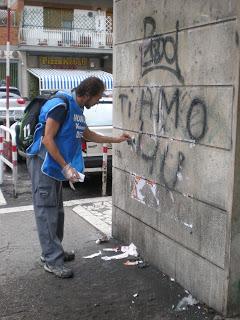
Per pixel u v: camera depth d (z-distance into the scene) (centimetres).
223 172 337
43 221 425
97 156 747
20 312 364
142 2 432
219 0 327
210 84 344
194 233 379
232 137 323
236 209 333
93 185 825
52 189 417
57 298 386
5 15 2859
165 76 405
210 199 354
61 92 418
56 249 430
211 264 360
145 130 445
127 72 471
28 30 2858
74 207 665
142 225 465
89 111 807
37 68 2955
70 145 411
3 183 827
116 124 504
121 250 489
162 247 430
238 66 312
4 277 427
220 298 352
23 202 695
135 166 469
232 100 321
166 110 407
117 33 486
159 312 362
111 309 368
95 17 2980
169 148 407
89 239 526
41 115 412
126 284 410
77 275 430
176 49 384
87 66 3097
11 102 1359
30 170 424
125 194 495
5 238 532
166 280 416
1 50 2883
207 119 350
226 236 339
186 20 367
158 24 408
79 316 358
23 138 420
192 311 362
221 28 327
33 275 430
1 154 799
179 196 396
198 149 365
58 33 2923
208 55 344
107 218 609
